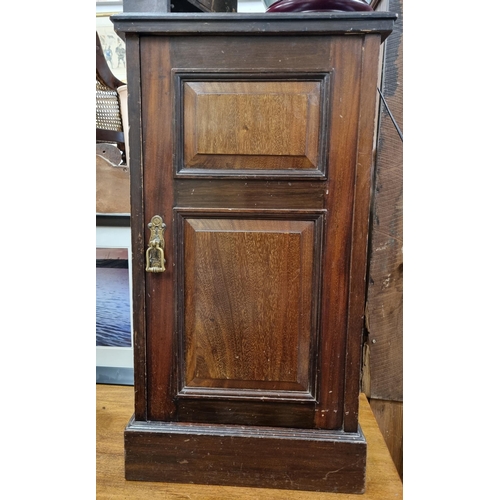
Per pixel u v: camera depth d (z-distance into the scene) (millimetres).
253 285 752
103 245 1232
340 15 648
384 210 1093
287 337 761
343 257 731
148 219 743
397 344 1131
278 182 720
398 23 1022
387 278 1114
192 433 777
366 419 1032
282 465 771
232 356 774
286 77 692
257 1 1335
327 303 746
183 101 709
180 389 789
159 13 667
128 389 1220
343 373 763
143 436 784
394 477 816
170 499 747
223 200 731
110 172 1183
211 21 667
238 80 700
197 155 722
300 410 778
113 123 1228
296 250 737
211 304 762
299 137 704
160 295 763
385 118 1062
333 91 688
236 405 785
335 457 760
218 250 746
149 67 699
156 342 778
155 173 729
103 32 1381
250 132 708
